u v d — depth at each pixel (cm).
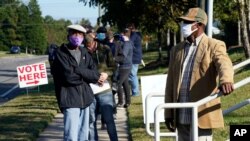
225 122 1125
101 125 1223
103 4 3766
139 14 3600
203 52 610
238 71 1953
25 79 1953
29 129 1242
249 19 1972
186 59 620
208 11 874
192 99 611
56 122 1407
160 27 3684
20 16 14088
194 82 611
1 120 1411
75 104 866
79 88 871
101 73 891
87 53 889
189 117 622
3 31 13850
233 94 1512
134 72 1750
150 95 835
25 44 14175
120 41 1427
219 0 2850
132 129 1163
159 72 3194
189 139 634
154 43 9025
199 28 617
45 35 14775
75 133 867
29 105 1781
